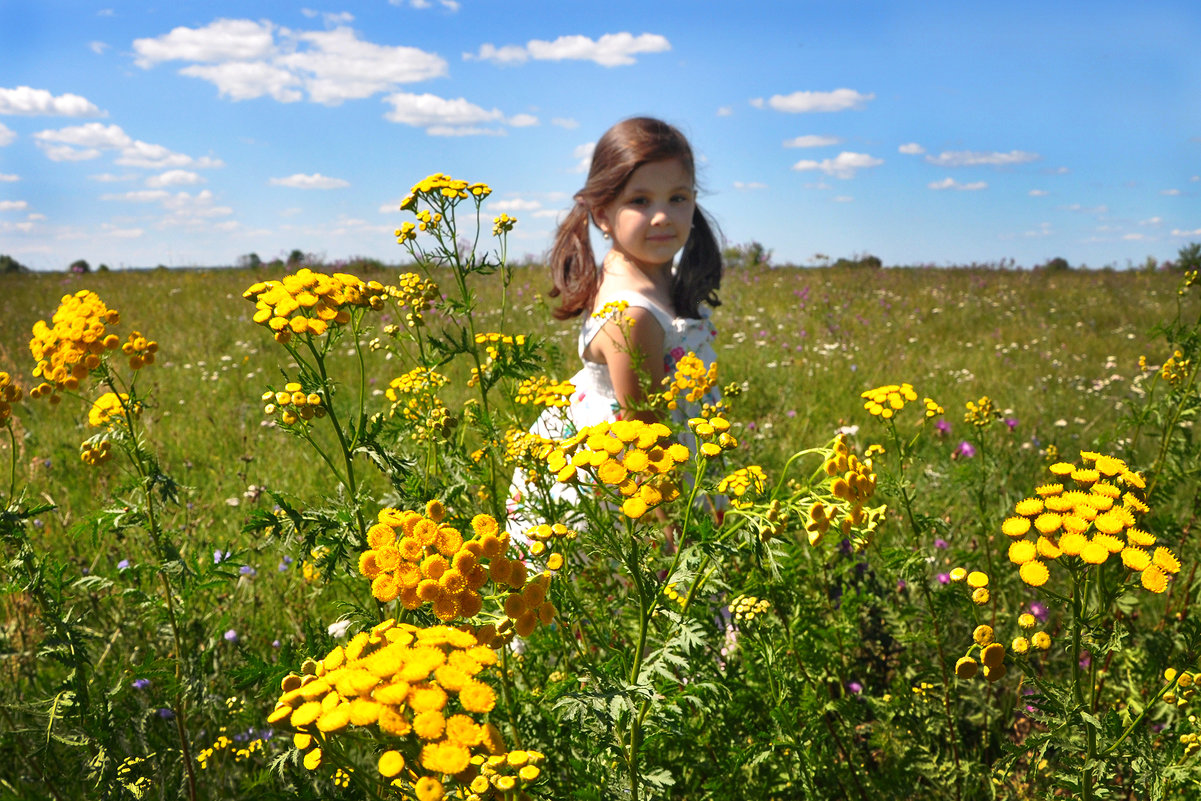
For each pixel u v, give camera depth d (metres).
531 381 2.68
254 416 5.68
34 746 2.08
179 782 2.20
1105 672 2.31
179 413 5.94
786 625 2.21
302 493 3.96
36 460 3.99
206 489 4.19
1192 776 1.46
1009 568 2.84
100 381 2.12
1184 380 2.67
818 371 7.58
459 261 2.39
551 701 2.00
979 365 8.38
